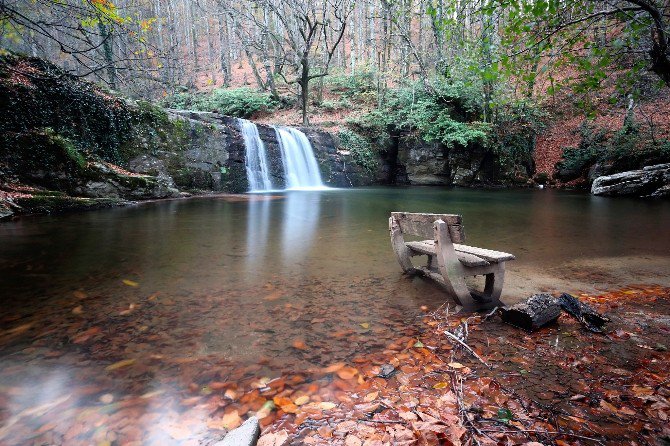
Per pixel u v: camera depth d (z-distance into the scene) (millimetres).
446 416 1964
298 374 2406
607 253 6094
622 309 3555
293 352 2695
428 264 4668
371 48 33688
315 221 9227
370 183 23094
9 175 10094
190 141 15648
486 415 1968
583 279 4680
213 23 41000
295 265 5195
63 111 11891
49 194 10312
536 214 10891
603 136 20672
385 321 3258
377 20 30391
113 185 12164
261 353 2678
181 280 4457
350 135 22875
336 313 3451
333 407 2072
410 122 21562
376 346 2787
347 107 26672
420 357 2619
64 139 11430
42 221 8586
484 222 9406
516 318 3105
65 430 1891
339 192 17688
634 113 19391
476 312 3467
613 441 1769
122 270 4867
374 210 11406
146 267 5023
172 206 11727
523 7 3438
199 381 2324
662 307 3617
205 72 39531
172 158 14969
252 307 3586
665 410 1982
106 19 4281
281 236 7316
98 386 2271
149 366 2504
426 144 22453
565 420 1920
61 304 3637
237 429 1791
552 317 3105
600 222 9430
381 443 1771
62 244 6348
